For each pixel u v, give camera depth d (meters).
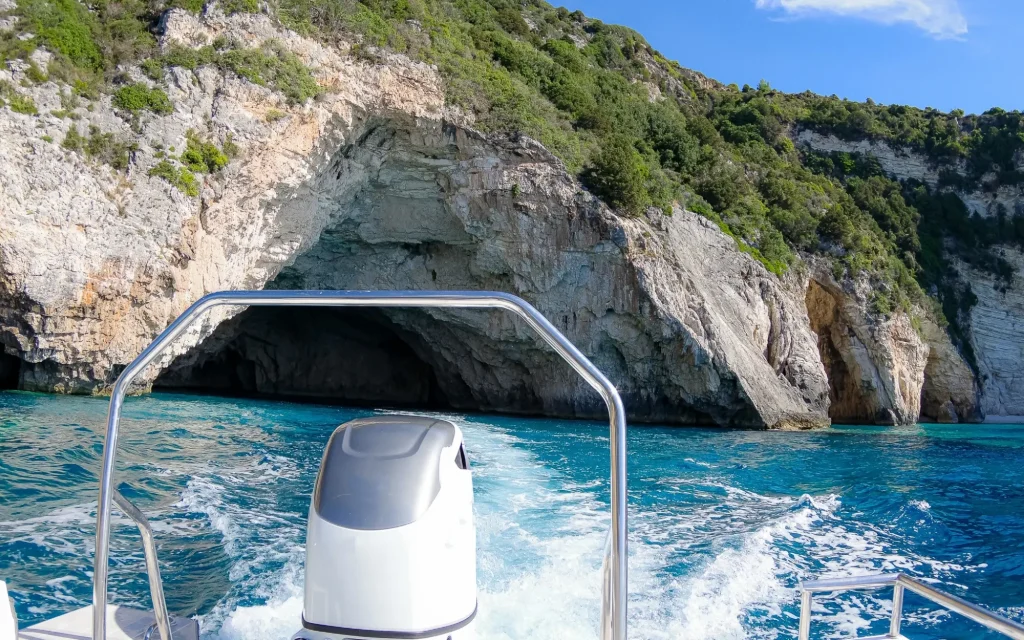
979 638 6.16
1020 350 53.12
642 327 31.14
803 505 11.96
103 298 22.20
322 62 27.98
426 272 33.66
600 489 12.41
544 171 31.06
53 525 7.71
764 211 40.72
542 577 6.93
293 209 27.78
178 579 6.45
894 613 3.70
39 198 21.39
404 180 30.97
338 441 3.31
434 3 37.16
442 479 3.15
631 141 39.09
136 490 9.86
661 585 7.05
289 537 7.97
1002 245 55.22
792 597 6.99
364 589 2.92
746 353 32.47
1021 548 9.60
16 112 21.58
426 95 29.72
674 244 32.91
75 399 21.61
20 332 21.52
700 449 21.12
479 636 5.39
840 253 41.44
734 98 66.25
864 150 59.03
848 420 41.09
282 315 39.03
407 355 41.47
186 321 2.75
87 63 24.06
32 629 3.33
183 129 24.36
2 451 11.81
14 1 23.53
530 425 26.92
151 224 23.02
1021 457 22.28
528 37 46.25
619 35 64.94
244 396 35.19
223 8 26.59
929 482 15.71
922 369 43.53
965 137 60.19
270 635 5.23
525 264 31.44
